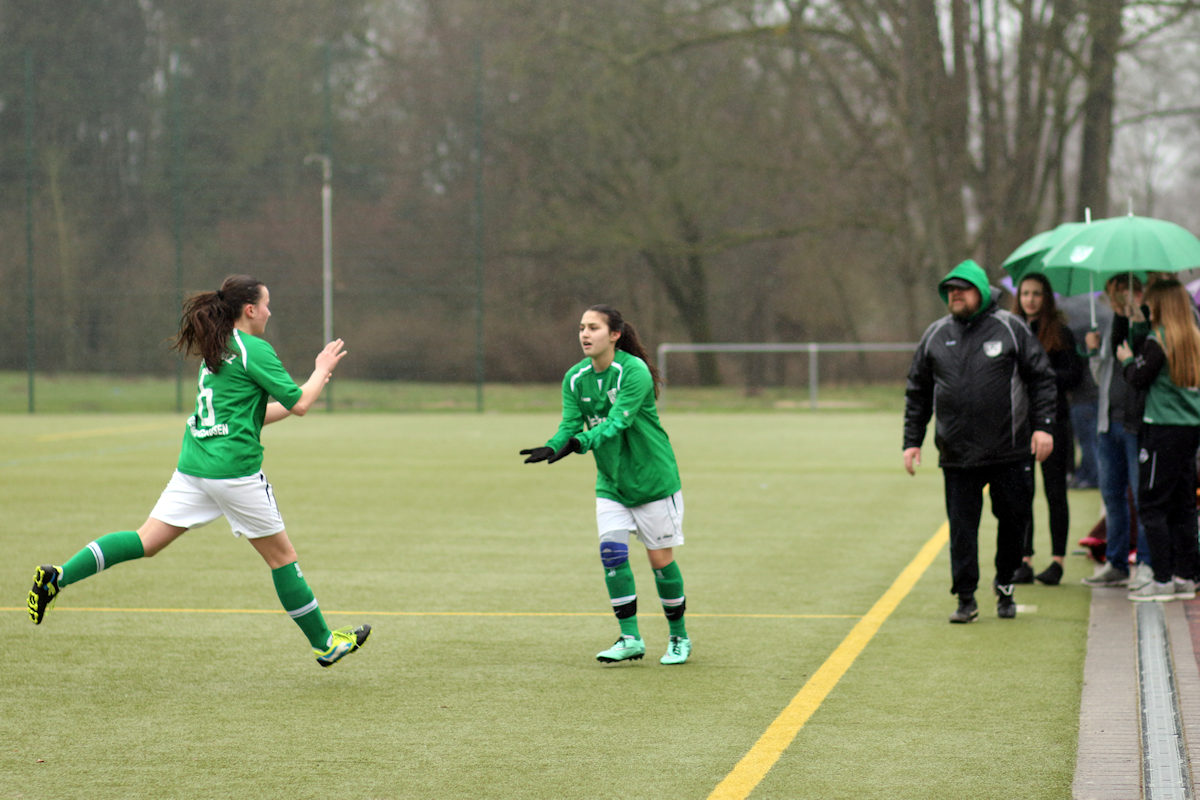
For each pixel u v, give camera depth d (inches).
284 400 476.7
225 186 2869.1
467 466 1381.6
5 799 358.3
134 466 1376.7
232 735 420.2
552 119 3056.1
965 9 2544.3
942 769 381.7
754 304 3371.1
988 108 2608.3
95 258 2886.3
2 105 3002.0
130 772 382.3
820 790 363.6
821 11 2726.4
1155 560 619.5
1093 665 505.0
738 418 2258.9
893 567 754.2
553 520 960.3
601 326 494.6
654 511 510.9
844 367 2871.6
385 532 899.4
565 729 425.4
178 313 2534.5
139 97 2987.2
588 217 3139.8
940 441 586.9
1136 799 353.7
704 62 3036.4
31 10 3011.8
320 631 494.6
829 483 1218.6
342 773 380.8
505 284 3149.6
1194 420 608.1
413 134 3073.3
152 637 569.0
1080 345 823.7
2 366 2901.1
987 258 2640.3
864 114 2861.7
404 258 2822.3
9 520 958.4
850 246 3176.7
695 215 3095.5
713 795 359.9
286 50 3058.6
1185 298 601.9
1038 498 1088.2
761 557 792.9
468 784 370.0
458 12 3154.5
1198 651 521.7
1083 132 2618.1
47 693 474.3
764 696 466.9
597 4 2989.7
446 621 604.4
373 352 2773.1
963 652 535.8
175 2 3056.1
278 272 2787.9
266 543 487.5
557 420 2182.6
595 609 632.4
